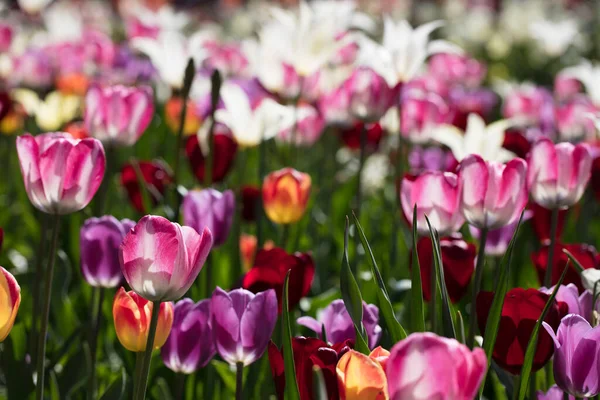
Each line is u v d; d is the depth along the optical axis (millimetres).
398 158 6688
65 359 4984
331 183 9609
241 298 3484
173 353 3770
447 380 2295
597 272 3770
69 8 18672
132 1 20438
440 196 4016
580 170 4406
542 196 4477
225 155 6625
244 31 20297
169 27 12469
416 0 25469
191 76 5855
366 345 3180
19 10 18812
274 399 4477
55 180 3590
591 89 9484
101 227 4363
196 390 4621
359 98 6109
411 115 7461
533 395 3801
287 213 5730
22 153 3625
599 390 3135
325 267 7004
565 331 3131
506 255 3221
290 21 7793
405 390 2324
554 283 4664
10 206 8898
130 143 6031
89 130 5965
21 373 4086
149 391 4637
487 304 3475
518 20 21625
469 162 3709
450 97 11570
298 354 3039
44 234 4750
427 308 4938
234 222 6258
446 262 4199
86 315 6008
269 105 7152
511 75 20375
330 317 3773
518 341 3377
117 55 11984
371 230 8102
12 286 3012
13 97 10109
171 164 10203
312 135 8500
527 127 10523
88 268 4395
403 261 6594
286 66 7684
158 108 11930
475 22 21656
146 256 2982
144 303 3467
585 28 23984
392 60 6773
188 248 3059
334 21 7773
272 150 9445
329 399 2850
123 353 4891
